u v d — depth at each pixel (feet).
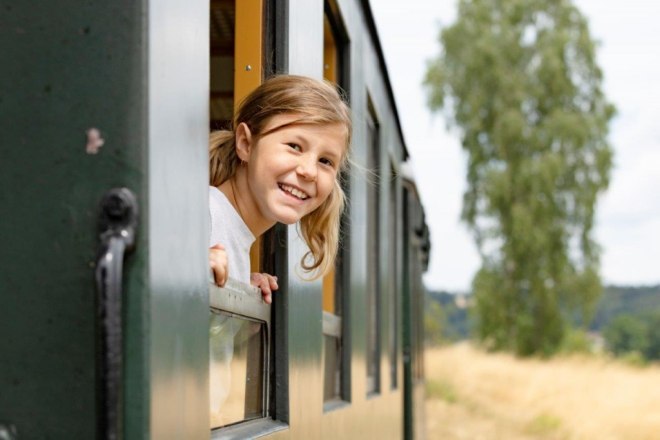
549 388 95.61
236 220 8.60
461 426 74.54
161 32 5.54
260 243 9.73
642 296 433.89
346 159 10.21
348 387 15.19
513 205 144.25
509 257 144.97
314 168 8.54
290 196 8.52
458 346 153.99
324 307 14.29
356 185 15.40
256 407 9.12
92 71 5.33
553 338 147.95
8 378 5.23
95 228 5.27
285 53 10.28
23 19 5.37
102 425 4.99
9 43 5.37
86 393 5.20
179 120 5.82
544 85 149.38
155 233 5.37
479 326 150.61
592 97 151.33
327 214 9.66
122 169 5.30
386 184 22.03
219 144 8.99
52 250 5.28
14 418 5.21
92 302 5.23
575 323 166.91
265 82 8.84
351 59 15.64
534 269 145.59
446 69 150.71
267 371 9.44
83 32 5.35
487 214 145.89
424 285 45.29
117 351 5.04
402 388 28.30
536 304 147.84
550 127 145.79
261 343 9.35
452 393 93.20
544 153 145.89
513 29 150.71
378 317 20.31
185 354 5.85
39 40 5.36
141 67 5.32
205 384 6.29
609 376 103.40
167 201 5.58
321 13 12.42
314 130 8.56
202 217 6.30
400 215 26.78
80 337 5.23
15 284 5.27
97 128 5.31
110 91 5.32
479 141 148.36
